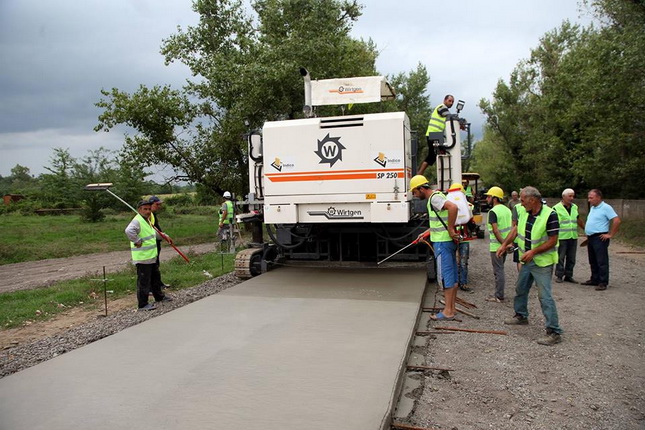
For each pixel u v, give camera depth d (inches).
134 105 671.8
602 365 201.6
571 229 373.1
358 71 841.5
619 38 653.9
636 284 369.7
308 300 273.6
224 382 161.5
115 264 579.2
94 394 154.6
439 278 266.8
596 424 152.9
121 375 169.8
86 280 424.5
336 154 322.0
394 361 177.6
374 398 147.1
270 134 333.7
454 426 150.1
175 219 1413.6
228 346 198.1
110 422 135.7
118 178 1550.2
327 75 735.7
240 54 727.1
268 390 154.1
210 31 743.1
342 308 254.4
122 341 207.2
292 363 177.3
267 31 775.1
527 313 257.3
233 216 608.7
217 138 715.4
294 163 330.0
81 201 1674.5
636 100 658.2
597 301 314.5
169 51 735.1
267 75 648.4
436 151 342.0
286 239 376.2
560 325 258.7
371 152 316.2
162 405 145.6
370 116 316.2
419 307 258.5
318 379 162.1
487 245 658.2
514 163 1587.1
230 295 290.0
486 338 235.8
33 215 1518.2
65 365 180.5
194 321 236.1
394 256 361.7
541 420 155.0
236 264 376.5
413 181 261.7
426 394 172.7
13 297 367.6
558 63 1275.8
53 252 680.4
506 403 166.6
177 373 170.4
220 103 725.9
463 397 170.7
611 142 737.0
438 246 261.6
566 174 1175.0
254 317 241.1
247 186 776.9
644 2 622.2
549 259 230.4
